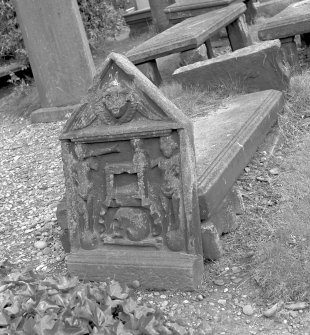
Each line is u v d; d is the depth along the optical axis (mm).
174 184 2365
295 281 2221
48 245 3066
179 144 2336
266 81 3924
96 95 2459
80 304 2082
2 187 4027
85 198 2549
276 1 7117
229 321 2178
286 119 3693
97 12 6945
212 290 2371
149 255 2434
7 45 6539
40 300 2154
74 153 2566
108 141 2477
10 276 2492
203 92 4066
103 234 2557
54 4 5035
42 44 5172
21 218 3471
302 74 4395
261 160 3328
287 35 4695
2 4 6305
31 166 4328
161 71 5789
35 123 5391
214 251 2494
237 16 5668
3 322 2066
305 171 2986
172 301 2336
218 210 2598
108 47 7645
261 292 2277
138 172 2430
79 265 2549
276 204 2854
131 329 1989
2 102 6281
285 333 2062
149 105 2365
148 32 8164
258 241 2562
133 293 2424
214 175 2539
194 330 2137
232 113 3463
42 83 5305
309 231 2412
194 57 5617
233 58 3943
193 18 5875
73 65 5188
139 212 2469
